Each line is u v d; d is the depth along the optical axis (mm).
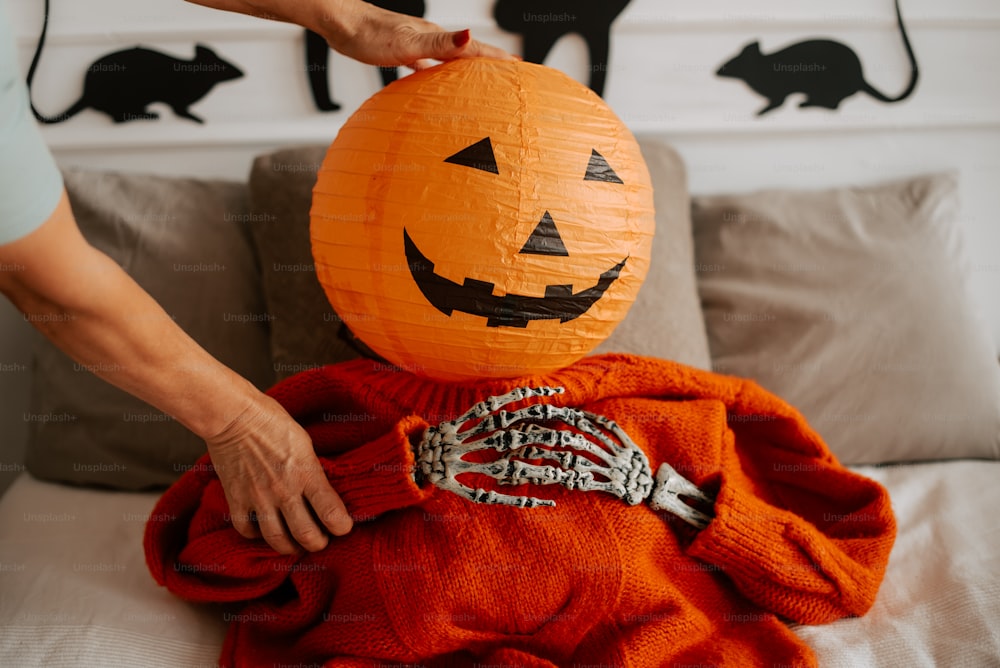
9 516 1021
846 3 1336
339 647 750
